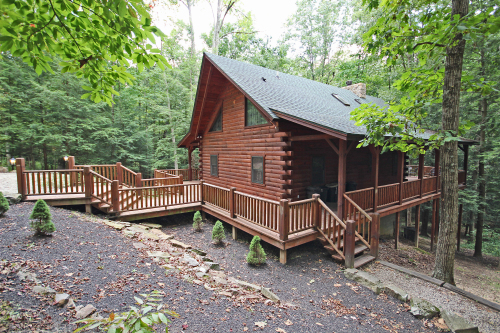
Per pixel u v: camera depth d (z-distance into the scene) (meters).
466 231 19.94
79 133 21.17
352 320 4.46
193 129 14.16
